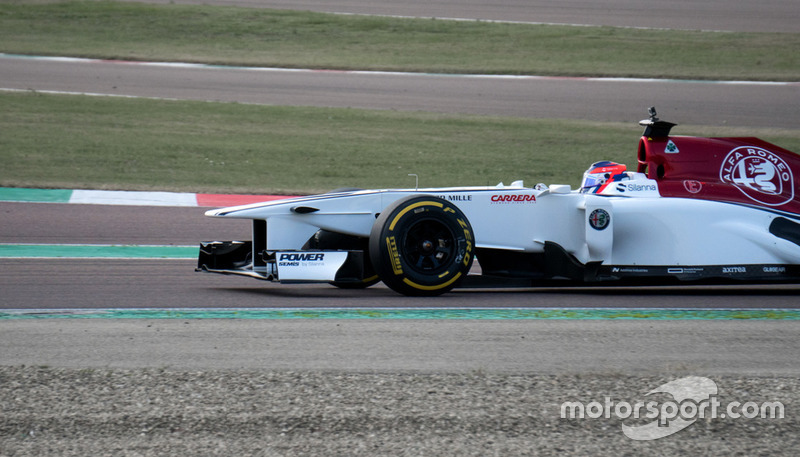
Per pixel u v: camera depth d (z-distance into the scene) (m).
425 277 23.27
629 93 82.75
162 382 15.30
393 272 22.94
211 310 21.59
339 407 14.23
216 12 113.12
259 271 24.03
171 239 34.81
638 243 24.62
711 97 81.25
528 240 24.77
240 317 20.70
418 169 55.41
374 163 56.88
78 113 67.81
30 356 16.89
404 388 15.18
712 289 26.39
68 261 29.28
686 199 25.19
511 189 24.80
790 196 25.73
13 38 95.19
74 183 46.78
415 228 23.39
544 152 61.31
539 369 16.47
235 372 15.91
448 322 20.28
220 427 13.42
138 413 13.88
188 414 13.87
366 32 106.44
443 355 17.33
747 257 24.75
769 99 80.62
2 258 29.42
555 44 102.50
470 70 90.69
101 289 24.56
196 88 80.25
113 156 55.12
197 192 46.44
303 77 86.38
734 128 69.56
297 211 23.67
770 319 21.16
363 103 77.25
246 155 57.78
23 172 48.88
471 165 56.94
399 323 20.09
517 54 97.62
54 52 90.69
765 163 26.00
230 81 83.56
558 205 24.78
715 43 104.00
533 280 25.17
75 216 38.81
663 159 25.81
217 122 67.75
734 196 25.45
